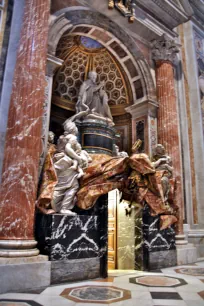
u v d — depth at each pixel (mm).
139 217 5977
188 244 7195
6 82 4949
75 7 6496
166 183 6137
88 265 4602
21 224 4055
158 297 3541
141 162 5688
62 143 5211
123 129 8547
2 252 3832
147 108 7867
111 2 6961
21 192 4156
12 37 5230
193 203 8594
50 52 5758
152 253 5805
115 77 8617
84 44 8016
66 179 4867
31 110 4551
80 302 3234
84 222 4715
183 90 9461
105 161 5422
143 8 8039
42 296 3463
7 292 3615
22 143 4348
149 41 8391
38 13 5105
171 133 7605
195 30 10953
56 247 4242
